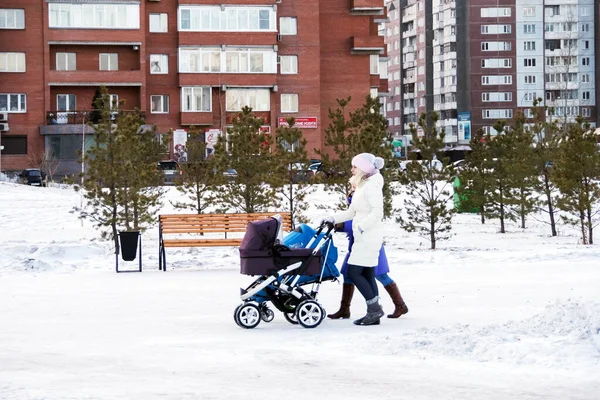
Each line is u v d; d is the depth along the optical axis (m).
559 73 188.75
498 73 193.62
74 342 14.59
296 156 36.47
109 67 102.19
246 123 37.31
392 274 24.56
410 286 21.73
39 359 13.03
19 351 13.72
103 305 19.31
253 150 36.84
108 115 32.72
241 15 102.81
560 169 36.47
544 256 28.78
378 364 12.38
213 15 102.75
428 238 40.16
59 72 100.25
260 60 103.25
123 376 11.73
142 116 100.81
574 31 190.75
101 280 24.23
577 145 35.97
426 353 13.01
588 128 36.62
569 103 183.00
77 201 61.81
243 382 11.31
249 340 14.69
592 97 193.00
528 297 19.23
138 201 33.16
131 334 15.42
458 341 13.27
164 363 12.66
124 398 10.38
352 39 106.00
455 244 37.19
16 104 100.25
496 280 22.61
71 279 24.52
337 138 35.66
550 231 43.97
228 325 16.42
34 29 100.19
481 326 14.59
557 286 21.00
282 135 36.84
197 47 102.56
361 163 16.72
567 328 13.48
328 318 17.17
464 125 189.88
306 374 11.79
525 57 193.38
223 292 21.38
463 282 22.33
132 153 32.62
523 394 10.43
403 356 12.91
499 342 12.99
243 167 36.81
